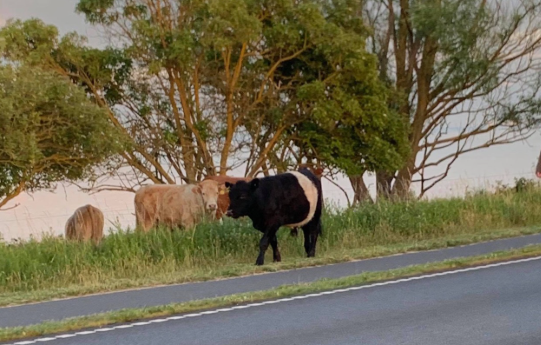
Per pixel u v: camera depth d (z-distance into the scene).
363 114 30.44
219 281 13.40
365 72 30.42
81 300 11.88
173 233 17.61
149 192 20.23
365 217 19.77
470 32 32.50
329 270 14.27
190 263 16.11
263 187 16.30
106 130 25.81
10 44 28.41
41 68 27.19
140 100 31.70
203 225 18.14
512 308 9.71
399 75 35.78
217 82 30.81
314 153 32.12
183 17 29.48
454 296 10.67
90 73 30.02
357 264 14.93
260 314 9.82
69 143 26.03
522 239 17.77
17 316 10.58
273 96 31.23
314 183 17.11
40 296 12.40
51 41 29.62
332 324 9.13
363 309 9.98
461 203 21.89
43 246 16.16
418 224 19.77
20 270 14.92
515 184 26.23
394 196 23.52
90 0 29.33
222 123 31.36
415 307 10.00
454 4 32.16
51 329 9.12
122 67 31.08
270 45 30.48
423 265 13.27
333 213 20.25
